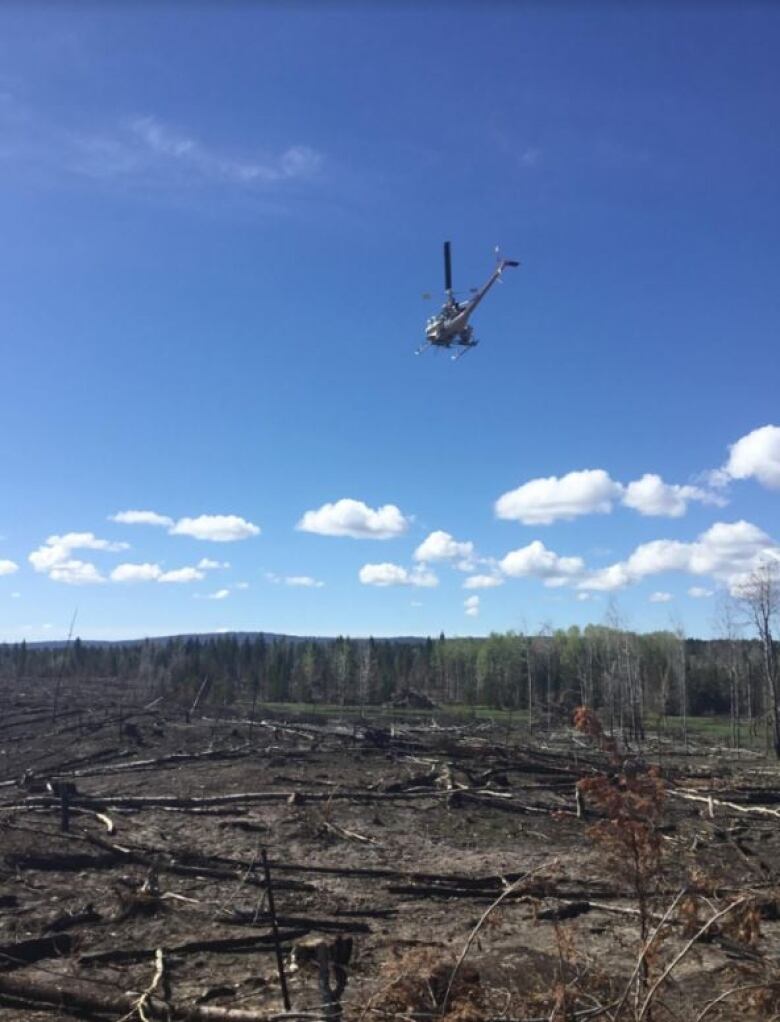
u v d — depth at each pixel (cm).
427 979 620
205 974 917
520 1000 659
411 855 1573
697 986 812
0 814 1781
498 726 4631
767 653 3647
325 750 3025
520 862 1522
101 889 1268
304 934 1059
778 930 1037
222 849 1577
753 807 2097
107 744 3106
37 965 947
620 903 1190
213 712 4372
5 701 4503
